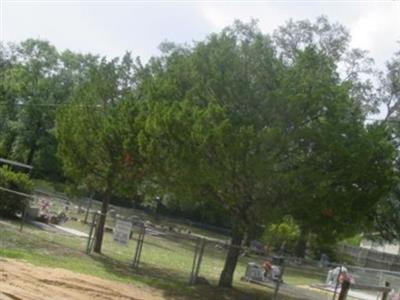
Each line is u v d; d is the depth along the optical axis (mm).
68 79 72250
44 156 69625
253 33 19578
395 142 29938
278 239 37812
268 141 17078
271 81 18266
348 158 17484
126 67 24953
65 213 37219
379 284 29125
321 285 28828
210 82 18750
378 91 45438
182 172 18531
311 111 17781
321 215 18062
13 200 30656
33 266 17078
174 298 17141
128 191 23547
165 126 17922
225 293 19500
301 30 43156
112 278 18234
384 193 18281
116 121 22547
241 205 19203
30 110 69938
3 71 75312
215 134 16734
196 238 21750
